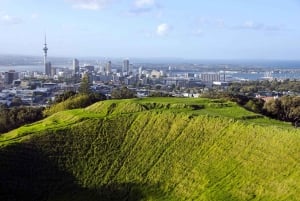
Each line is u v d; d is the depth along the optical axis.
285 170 49.91
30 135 64.75
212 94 141.62
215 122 63.56
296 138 53.47
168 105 74.38
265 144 55.47
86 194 56.28
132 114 70.44
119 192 56.19
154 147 62.81
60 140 64.56
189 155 59.66
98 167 60.62
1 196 54.31
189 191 53.47
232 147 57.84
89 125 67.94
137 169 59.53
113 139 65.38
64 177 58.97
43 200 55.09
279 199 45.97
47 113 104.12
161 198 53.62
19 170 58.59
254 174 51.66
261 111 111.25
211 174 54.84
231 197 49.41
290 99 117.56
